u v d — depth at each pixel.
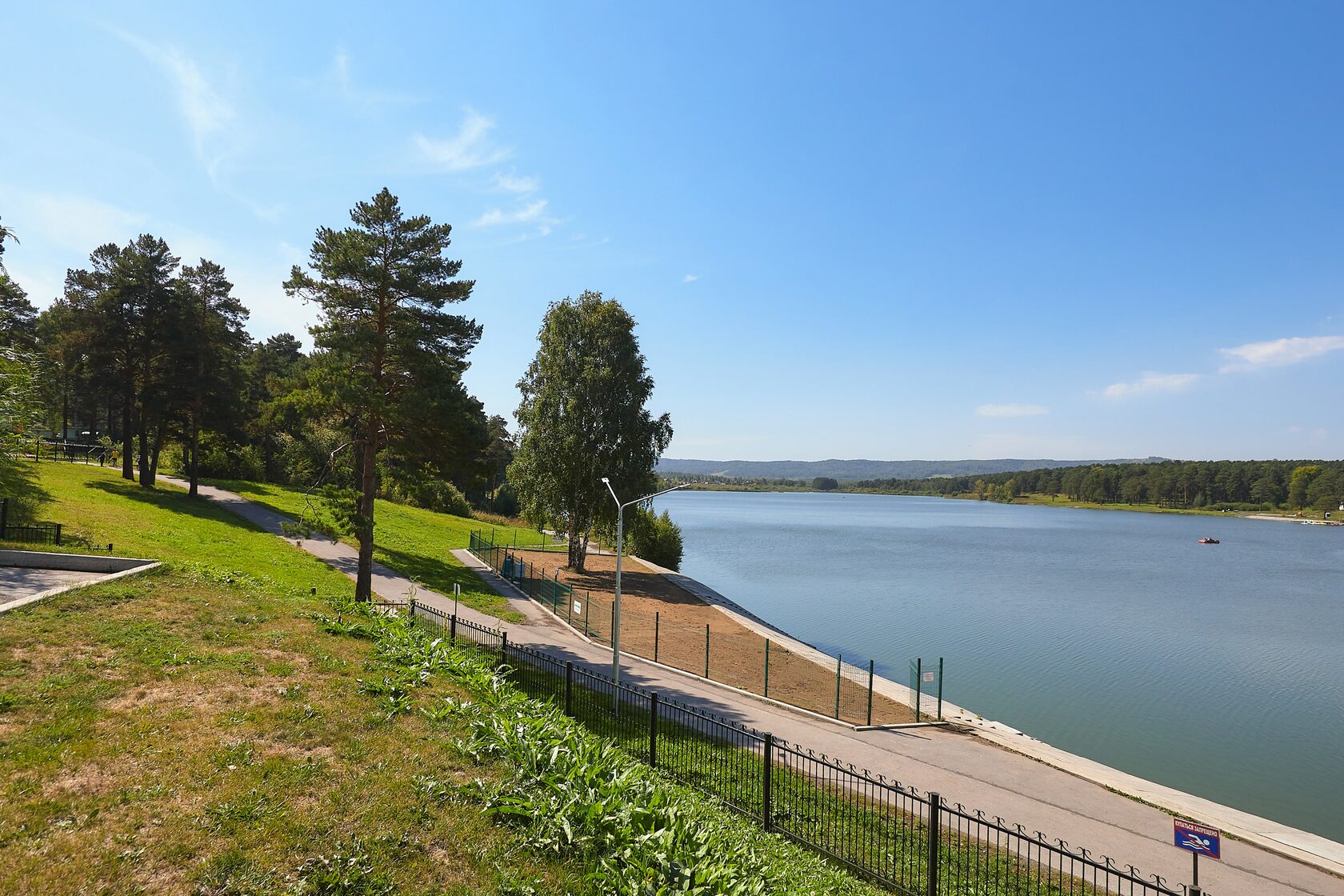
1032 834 13.30
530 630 29.62
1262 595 58.22
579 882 6.33
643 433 48.22
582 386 46.66
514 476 49.16
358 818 6.82
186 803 6.68
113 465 61.69
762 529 138.62
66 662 10.05
